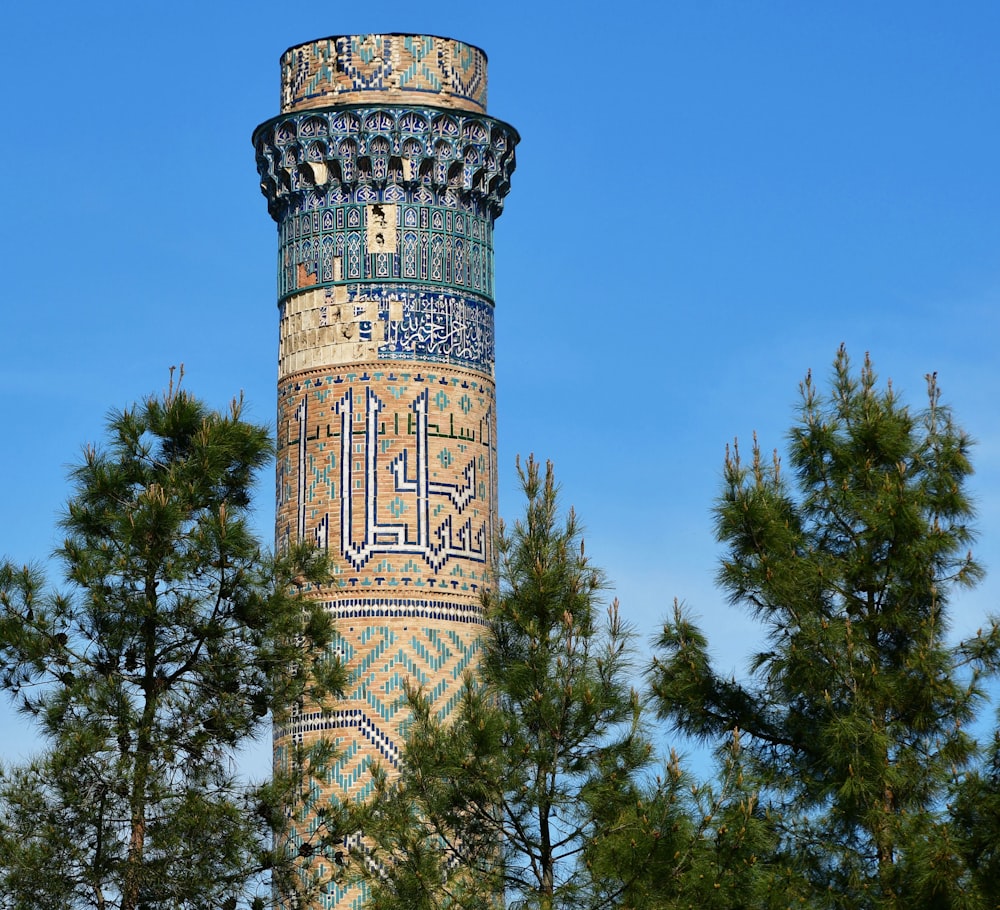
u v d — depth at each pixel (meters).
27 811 30.78
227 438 33.22
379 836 30.33
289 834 33.66
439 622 41.16
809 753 31.33
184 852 31.02
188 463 32.88
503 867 29.55
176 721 31.86
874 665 30.72
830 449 32.53
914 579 31.25
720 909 27.77
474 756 29.41
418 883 29.25
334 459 42.00
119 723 31.25
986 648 30.56
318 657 33.28
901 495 31.12
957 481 32.09
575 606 30.08
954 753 29.95
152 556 32.03
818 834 30.36
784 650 31.25
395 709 40.41
